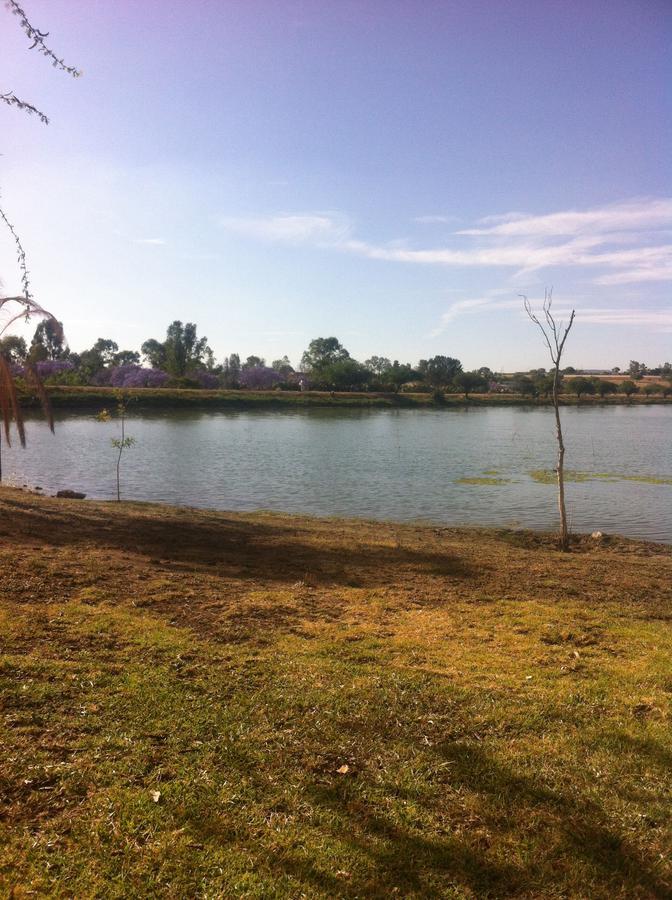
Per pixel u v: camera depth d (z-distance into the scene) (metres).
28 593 7.78
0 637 6.15
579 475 33.78
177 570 10.09
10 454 39.91
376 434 58.62
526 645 7.07
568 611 8.77
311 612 8.12
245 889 3.09
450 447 47.78
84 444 46.22
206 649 6.28
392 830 3.61
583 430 64.62
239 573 10.38
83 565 9.44
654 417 86.00
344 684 5.54
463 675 6.00
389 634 7.32
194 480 31.30
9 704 4.71
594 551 17.36
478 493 28.22
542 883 3.28
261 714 4.87
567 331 17.14
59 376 96.12
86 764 4.01
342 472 34.41
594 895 3.22
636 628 8.07
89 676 5.36
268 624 7.41
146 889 3.05
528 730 4.89
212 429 62.16
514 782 4.15
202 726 4.62
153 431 58.59
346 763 4.28
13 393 13.92
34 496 18.83
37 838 3.32
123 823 3.49
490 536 18.89
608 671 6.28
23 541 10.92
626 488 29.66
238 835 3.48
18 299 11.72
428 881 3.24
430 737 4.70
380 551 13.34
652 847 3.59
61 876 3.09
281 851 3.37
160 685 5.27
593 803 3.96
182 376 114.12
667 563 15.62
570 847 3.56
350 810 3.77
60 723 4.50
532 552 15.67
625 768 4.39
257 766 4.16
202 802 3.72
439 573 11.39
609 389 132.50
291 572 10.83
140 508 18.84
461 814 3.80
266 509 24.44
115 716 4.68
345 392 115.19
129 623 6.90
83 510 15.70
